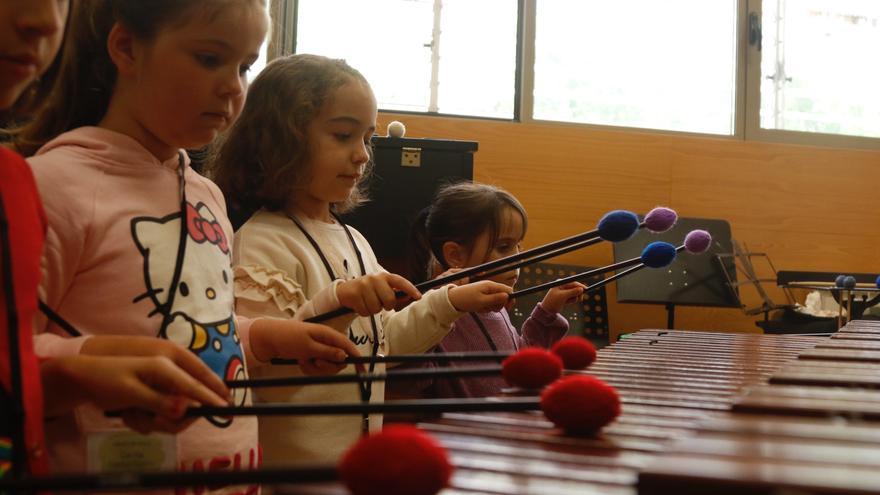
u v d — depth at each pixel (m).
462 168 2.99
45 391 0.92
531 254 1.57
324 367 1.38
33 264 0.91
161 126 1.20
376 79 4.46
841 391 1.07
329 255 1.72
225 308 1.25
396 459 0.55
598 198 4.50
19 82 0.89
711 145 4.64
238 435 1.24
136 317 1.12
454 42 4.55
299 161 1.72
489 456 0.81
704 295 3.89
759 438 0.76
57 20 0.87
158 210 1.20
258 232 1.66
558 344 1.36
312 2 4.38
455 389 2.03
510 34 4.60
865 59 4.98
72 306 1.09
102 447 1.08
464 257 2.26
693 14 4.80
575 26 4.67
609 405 0.91
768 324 4.08
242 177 1.76
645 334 2.39
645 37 4.75
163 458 1.10
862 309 3.55
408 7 4.49
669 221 1.79
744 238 4.66
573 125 4.62
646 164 4.56
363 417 1.67
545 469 0.76
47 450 1.07
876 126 5.00
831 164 4.77
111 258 1.12
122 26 1.20
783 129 4.89
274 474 0.60
